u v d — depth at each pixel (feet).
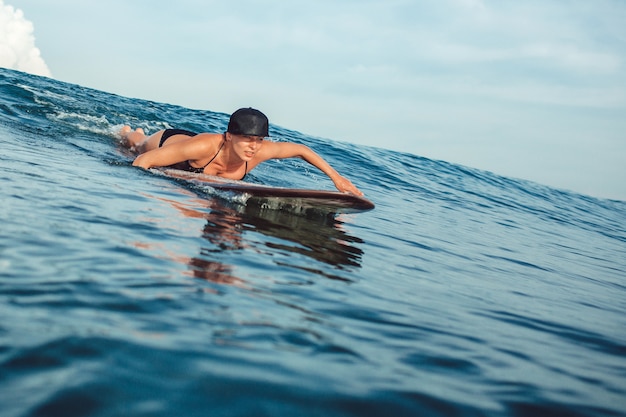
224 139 17.38
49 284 6.01
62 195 10.85
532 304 9.86
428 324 7.17
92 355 4.53
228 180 16.61
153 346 4.86
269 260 8.82
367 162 35.99
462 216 23.40
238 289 6.96
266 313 6.25
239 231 10.69
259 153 18.24
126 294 6.07
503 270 12.89
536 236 22.07
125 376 4.26
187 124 34.83
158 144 19.76
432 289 9.43
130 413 3.77
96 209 10.18
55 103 29.07
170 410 3.88
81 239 8.00
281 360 5.01
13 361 4.27
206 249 8.70
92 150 19.03
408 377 5.19
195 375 4.44
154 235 9.00
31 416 3.60
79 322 5.15
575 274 14.48
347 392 4.59
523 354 6.68
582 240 24.14
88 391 3.98
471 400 4.90
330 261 9.77
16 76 36.96
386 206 21.24
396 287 8.96
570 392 5.56
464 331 7.20
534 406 5.03
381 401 4.54
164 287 6.50
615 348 7.74
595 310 10.35
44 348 4.54
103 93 40.04
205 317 5.77
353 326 6.45
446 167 44.24
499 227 22.40
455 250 14.35
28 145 16.87
